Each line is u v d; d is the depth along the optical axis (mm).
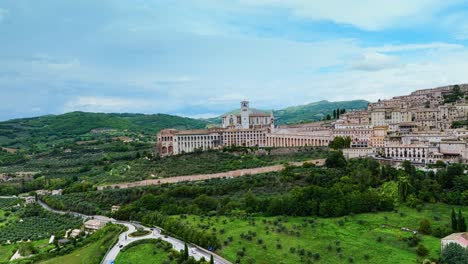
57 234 183000
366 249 131125
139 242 149125
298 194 177375
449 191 176125
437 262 118312
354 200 170125
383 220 157500
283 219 167000
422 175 194000
